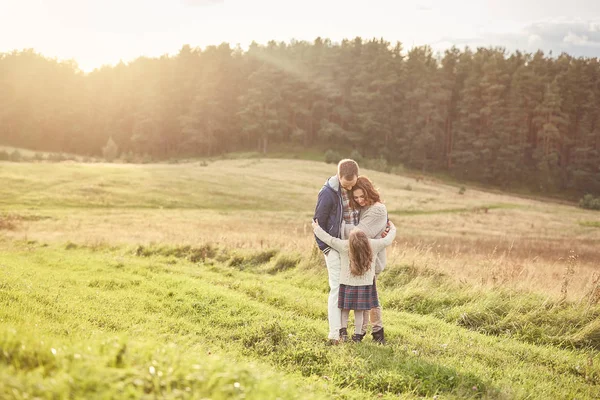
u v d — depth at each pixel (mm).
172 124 125000
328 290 9656
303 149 114688
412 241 22328
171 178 53812
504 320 7559
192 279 9500
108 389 2371
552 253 22531
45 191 42094
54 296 6871
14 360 2586
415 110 115312
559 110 104562
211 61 130750
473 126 111938
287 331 6031
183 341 5238
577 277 11984
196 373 2656
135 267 10805
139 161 94500
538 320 7523
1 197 38750
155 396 2379
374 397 4219
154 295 7887
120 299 7418
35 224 26672
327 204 6043
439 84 113688
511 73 120375
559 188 101188
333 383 4453
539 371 5605
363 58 125250
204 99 118812
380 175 76938
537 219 47656
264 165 77438
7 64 142375
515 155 103688
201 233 20141
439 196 61031
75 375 2418
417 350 5738
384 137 115812
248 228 26047
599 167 102062
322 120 116562
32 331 3764
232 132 122875
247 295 8516
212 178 56906
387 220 6254
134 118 128500
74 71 148125
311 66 123750
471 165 105312
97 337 4129
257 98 112438
